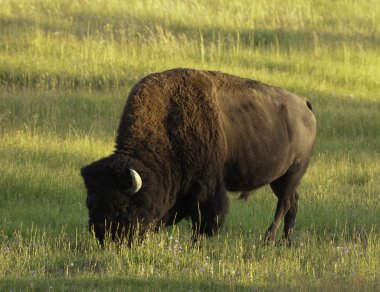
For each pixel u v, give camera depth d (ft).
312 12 342.85
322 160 177.37
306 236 119.03
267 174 117.19
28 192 143.95
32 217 129.49
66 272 95.86
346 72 268.62
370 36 318.45
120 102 219.20
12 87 232.73
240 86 115.85
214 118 108.99
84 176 102.53
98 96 223.71
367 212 136.46
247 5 338.95
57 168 157.58
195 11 322.34
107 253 100.42
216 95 111.55
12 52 258.98
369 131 212.23
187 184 108.27
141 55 263.29
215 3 341.62
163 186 105.60
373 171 169.58
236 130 112.47
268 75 255.91
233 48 282.15
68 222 127.13
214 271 97.91
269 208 139.54
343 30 320.91
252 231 126.11
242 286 91.30
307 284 91.09
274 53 285.64
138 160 104.27
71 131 189.88
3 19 295.48
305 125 122.72
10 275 94.58
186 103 108.06
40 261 102.01
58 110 207.21
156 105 107.55
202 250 108.37
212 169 108.88
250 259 104.06
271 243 114.01
